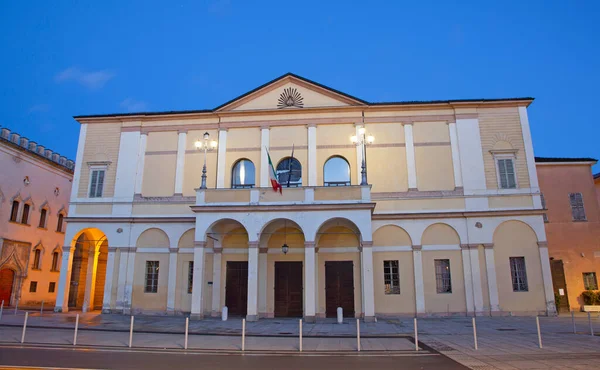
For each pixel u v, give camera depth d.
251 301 23.47
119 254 28.39
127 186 29.33
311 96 29.36
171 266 27.77
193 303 24.20
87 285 30.17
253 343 16.11
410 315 25.83
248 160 29.11
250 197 24.91
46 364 11.49
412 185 27.53
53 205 38.50
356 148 28.28
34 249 35.94
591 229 29.84
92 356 12.93
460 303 25.88
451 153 27.98
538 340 15.84
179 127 29.95
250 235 24.22
